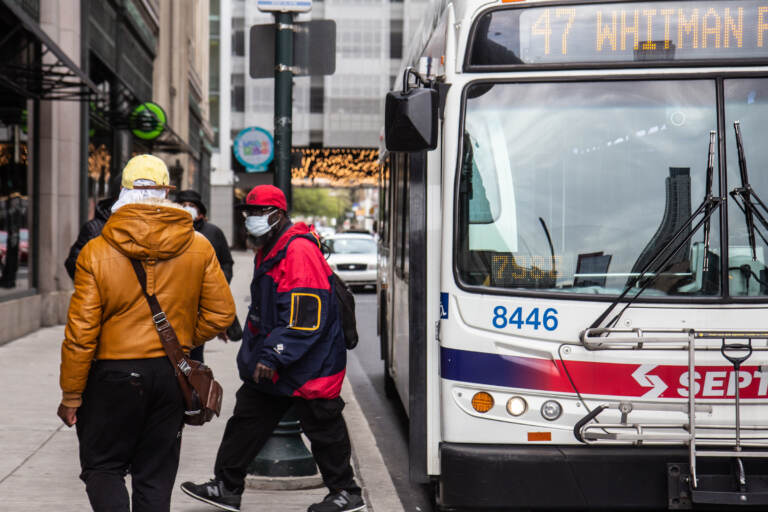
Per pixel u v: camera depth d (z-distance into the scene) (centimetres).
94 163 2273
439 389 661
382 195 1295
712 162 623
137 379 514
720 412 608
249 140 2047
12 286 1723
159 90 3347
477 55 648
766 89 631
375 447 962
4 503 711
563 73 641
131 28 2748
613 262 629
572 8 642
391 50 7512
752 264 618
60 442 916
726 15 633
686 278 621
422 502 785
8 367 1380
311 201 13475
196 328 550
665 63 635
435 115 614
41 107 1881
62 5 1930
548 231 636
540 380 620
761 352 606
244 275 4234
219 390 542
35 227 1872
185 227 527
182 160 4112
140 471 539
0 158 1623
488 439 628
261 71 833
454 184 644
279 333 622
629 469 606
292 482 755
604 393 612
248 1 7344
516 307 627
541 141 642
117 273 512
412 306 669
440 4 743
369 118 7512
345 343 675
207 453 883
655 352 608
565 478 609
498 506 616
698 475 602
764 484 600
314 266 631
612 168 636
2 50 1580
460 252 641
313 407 646
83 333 502
